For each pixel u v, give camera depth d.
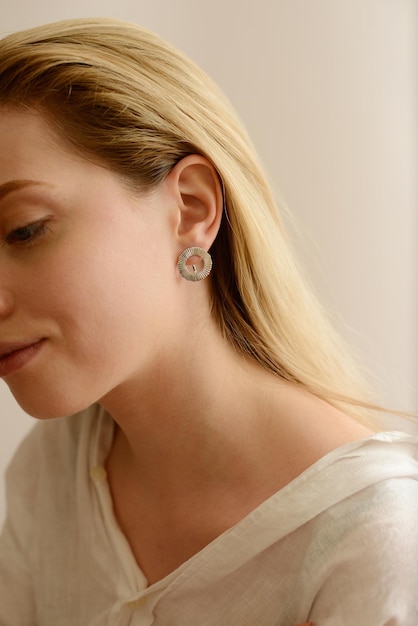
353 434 0.73
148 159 0.68
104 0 1.26
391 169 1.31
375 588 0.65
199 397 0.73
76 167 0.65
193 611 0.73
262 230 0.75
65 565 0.87
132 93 0.67
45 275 0.64
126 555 0.79
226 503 0.74
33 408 0.68
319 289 1.30
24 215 0.64
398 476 0.69
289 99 1.28
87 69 0.66
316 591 0.68
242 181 0.73
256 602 0.71
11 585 0.93
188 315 0.73
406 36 1.27
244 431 0.74
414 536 0.67
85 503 0.85
